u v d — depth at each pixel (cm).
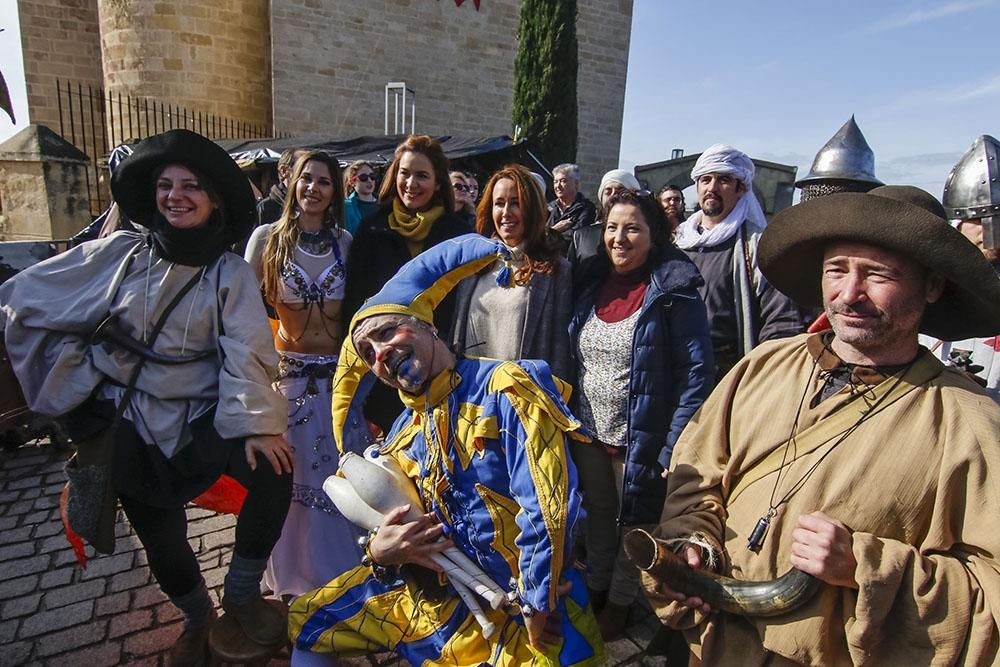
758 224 301
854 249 129
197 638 229
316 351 269
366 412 274
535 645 152
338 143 818
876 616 118
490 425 150
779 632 131
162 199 193
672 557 142
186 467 202
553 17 1185
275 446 201
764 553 138
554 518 139
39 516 349
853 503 128
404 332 150
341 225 280
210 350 207
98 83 1498
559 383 176
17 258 455
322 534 262
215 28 1252
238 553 208
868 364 137
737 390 162
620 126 1623
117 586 286
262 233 271
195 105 1257
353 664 242
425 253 160
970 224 219
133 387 198
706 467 161
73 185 796
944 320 148
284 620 217
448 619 166
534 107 1202
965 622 114
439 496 159
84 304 196
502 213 253
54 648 245
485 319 258
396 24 1326
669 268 237
